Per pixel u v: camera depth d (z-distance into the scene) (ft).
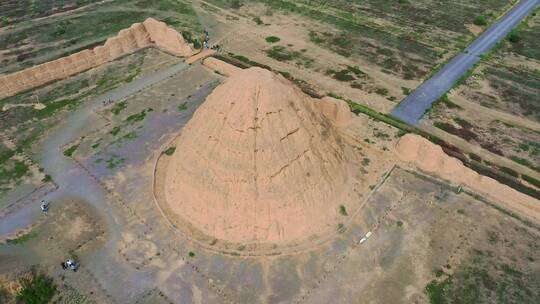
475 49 220.64
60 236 128.36
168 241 124.88
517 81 195.83
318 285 113.09
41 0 280.72
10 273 117.91
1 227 131.85
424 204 135.13
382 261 118.93
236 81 128.16
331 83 194.29
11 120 175.52
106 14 260.01
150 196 139.23
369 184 140.36
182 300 110.63
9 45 227.61
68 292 113.80
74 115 177.47
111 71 205.46
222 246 121.90
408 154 150.51
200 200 125.80
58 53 219.00
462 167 142.72
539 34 234.99
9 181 147.64
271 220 121.29
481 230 127.44
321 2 271.28
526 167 150.20
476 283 113.80
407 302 109.60
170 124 170.19
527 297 110.32
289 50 220.64
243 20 251.19
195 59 212.23
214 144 124.98
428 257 120.06
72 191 143.02
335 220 127.13
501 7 265.34
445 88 190.70
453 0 274.98
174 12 261.24
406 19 250.37
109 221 132.05
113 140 163.43
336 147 139.85
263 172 120.47
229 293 111.65
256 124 121.49
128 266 119.14
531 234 126.21
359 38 230.68
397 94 187.11
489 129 167.63
